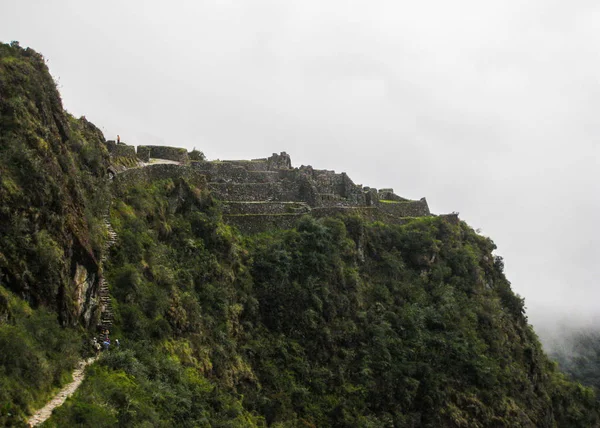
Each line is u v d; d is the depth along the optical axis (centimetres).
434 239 8112
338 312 6531
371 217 8031
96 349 3744
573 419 9025
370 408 6112
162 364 4181
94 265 3906
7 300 2998
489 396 7156
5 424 2538
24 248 3253
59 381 3130
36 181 3444
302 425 5456
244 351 5519
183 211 5991
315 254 6569
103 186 4675
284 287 6191
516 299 9188
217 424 4231
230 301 5622
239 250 6178
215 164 7519
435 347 6981
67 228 3684
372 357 6425
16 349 2869
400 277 7519
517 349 8438
